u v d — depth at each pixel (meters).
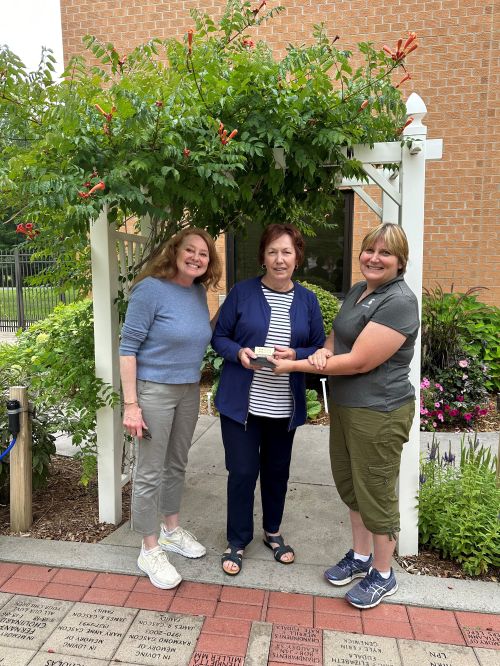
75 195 2.01
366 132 2.40
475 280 5.73
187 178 2.29
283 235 2.21
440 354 4.98
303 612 2.13
